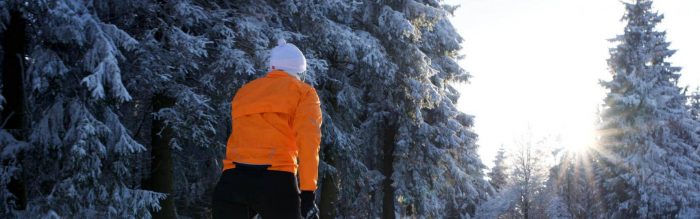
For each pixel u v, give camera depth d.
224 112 12.01
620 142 35.53
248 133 2.82
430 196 22.27
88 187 9.62
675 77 37.25
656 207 34.12
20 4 8.59
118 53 8.96
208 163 14.87
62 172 9.65
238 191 2.78
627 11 36.28
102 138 9.80
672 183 34.19
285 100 2.82
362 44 14.89
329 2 12.80
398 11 17.20
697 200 34.22
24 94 9.65
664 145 35.53
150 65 10.03
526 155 38.03
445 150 22.36
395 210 24.44
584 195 37.47
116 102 9.51
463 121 27.23
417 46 18.48
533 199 37.78
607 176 36.34
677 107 37.88
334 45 14.45
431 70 18.19
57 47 9.42
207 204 16.25
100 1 9.79
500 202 39.84
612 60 36.22
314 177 2.71
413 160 21.80
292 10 12.33
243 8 11.98
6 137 9.34
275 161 2.78
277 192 2.76
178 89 10.71
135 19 10.87
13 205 9.33
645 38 35.81
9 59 9.52
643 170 34.19
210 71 11.05
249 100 2.86
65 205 9.70
